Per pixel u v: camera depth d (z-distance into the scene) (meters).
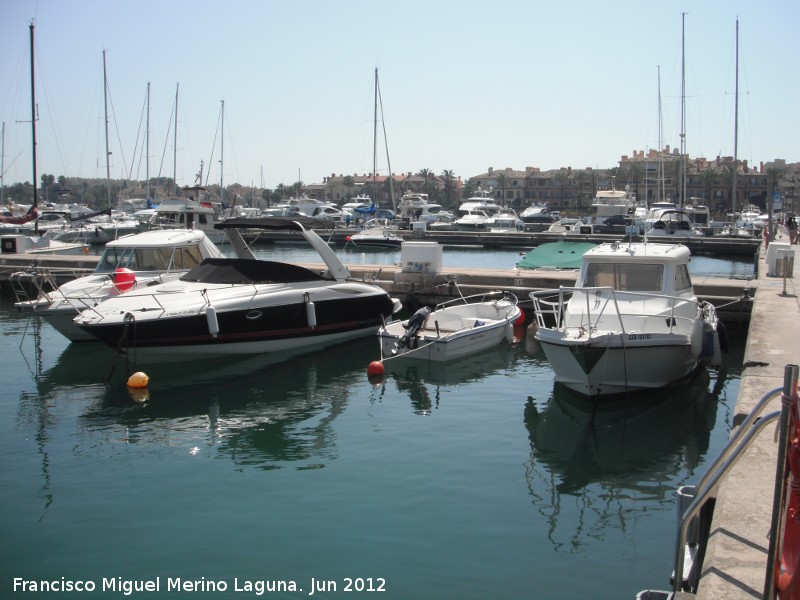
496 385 14.73
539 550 7.78
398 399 13.76
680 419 12.59
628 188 65.50
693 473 10.11
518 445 11.17
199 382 14.93
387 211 73.88
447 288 23.03
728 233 51.56
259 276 17.27
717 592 4.61
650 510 8.85
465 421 12.38
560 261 24.58
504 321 17.97
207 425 12.26
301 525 8.40
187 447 11.18
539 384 14.82
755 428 4.27
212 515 8.69
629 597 6.86
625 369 12.84
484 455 10.73
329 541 8.00
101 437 11.68
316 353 17.34
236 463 10.45
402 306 23.03
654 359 12.98
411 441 11.34
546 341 12.98
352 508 8.85
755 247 45.38
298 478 9.84
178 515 8.70
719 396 14.09
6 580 7.26
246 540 8.03
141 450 11.05
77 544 7.99
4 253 31.39
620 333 12.60
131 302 15.73
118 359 16.73
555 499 9.15
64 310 17.42
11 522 8.53
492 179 147.12
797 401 4.07
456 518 8.56
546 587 7.04
